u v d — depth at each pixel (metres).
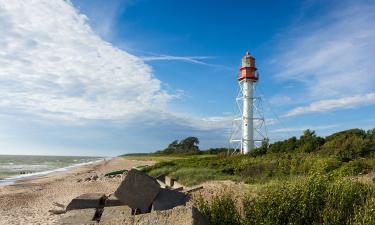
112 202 12.82
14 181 45.53
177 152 110.69
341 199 8.22
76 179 45.16
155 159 84.38
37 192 29.73
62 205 19.86
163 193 11.09
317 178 9.19
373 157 25.72
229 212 8.37
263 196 8.62
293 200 8.16
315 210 8.09
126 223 7.31
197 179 24.08
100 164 95.69
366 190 9.02
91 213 11.71
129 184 10.84
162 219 7.07
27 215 17.08
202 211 8.38
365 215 7.14
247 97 52.72
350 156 26.83
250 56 53.31
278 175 21.48
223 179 23.53
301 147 34.28
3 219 15.99
